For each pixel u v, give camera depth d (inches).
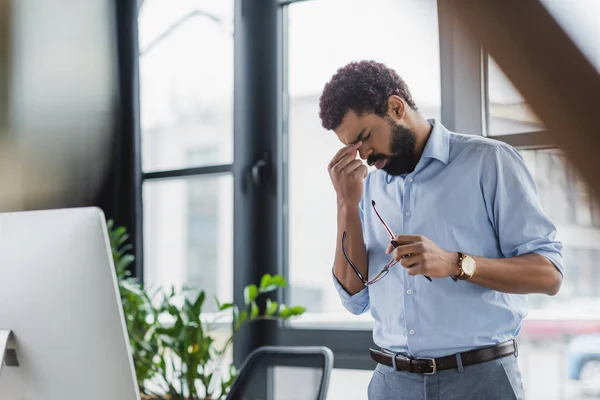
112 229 138.0
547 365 90.8
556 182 89.0
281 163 119.9
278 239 118.7
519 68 53.9
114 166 139.2
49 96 138.2
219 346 121.5
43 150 137.8
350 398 108.5
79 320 50.1
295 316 111.4
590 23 76.8
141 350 114.6
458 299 66.2
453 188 68.1
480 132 96.2
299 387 79.7
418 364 67.1
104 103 139.3
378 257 73.1
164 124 135.7
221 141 128.6
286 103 120.0
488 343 65.7
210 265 128.6
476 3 89.6
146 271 136.3
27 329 51.4
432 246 62.2
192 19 133.6
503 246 66.4
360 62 71.1
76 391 51.1
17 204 137.3
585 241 87.7
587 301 88.2
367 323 109.7
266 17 122.1
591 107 45.9
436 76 101.7
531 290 63.0
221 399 106.6
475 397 64.7
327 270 114.2
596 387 88.0
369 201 75.3
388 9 107.6
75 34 138.6
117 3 140.8
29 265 51.0
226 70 128.7
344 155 72.4
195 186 131.4
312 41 117.0
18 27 139.0
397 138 69.5
